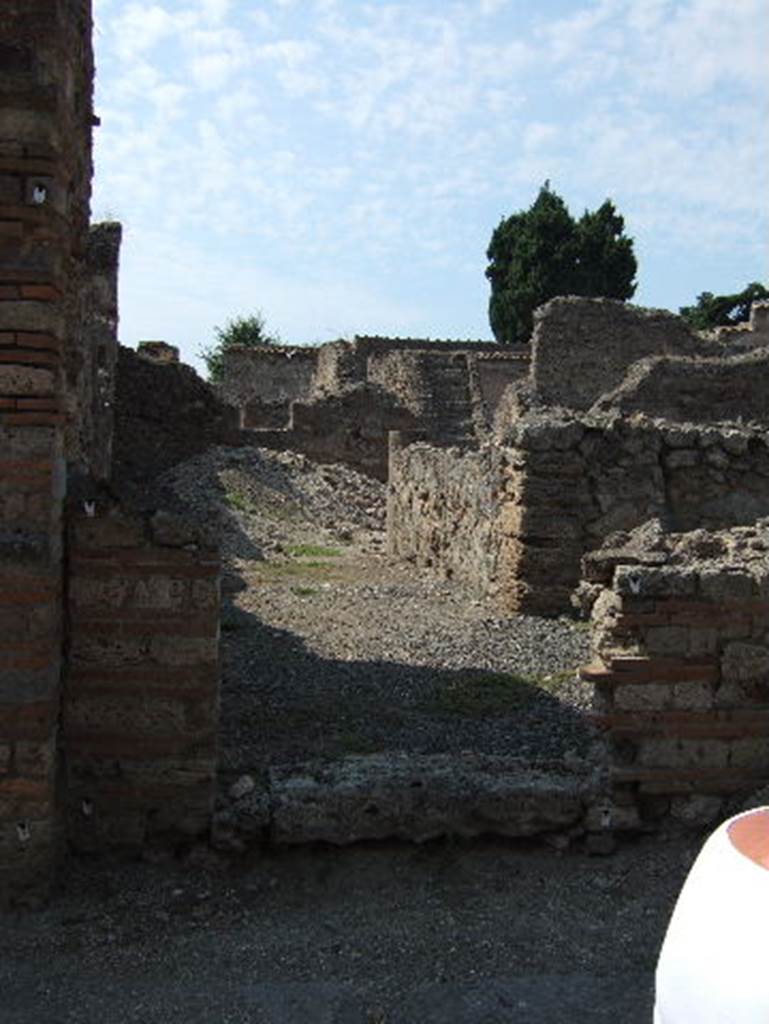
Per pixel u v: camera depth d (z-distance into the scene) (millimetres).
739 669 5707
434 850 5559
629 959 4715
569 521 11047
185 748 5438
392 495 18078
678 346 26188
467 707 7770
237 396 38312
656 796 5734
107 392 17000
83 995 4422
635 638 5695
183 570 5383
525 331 53312
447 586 13375
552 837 5645
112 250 17359
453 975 4594
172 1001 4395
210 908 5117
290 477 22531
